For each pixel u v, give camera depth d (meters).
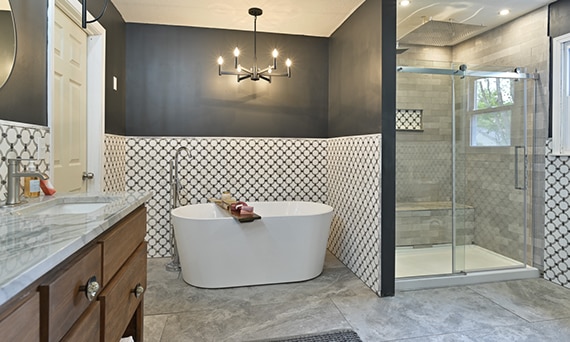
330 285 2.88
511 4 3.08
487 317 2.30
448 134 3.66
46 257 0.68
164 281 2.95
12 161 1.35
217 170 3.76
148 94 3.62
